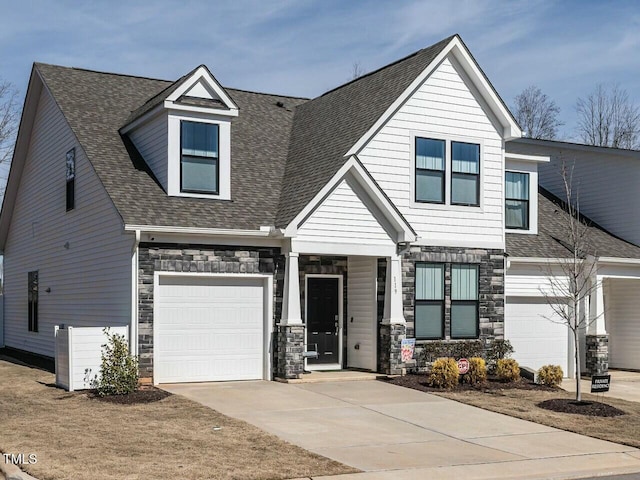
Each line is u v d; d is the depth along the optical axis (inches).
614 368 1000.2
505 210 906.7
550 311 900.6
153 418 519.8
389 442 483.5
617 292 1003.3
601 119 1955.0
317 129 877.2
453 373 700.0
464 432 523.8
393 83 824.3
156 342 661.3
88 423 497.7
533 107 2182.6
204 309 695.7
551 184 1078.4
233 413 552.7
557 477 418.3
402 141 786.8
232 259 698.8
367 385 701.9
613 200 1003.9
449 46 804.6
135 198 691.4
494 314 831.1
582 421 574.9
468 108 828.6
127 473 377.4
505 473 418.6
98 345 642.2
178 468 390.9
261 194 769.6
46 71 891.4
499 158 847.7
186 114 721.6
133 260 656.4
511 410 604.4
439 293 802.2
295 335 709.9
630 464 454.0
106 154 755.4
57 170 895.7
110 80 916.6
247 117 933.2
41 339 965.8
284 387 676.1
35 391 629.9
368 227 746.2
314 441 475.5
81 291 800.3
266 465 406.3
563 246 912.3
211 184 733.9
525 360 882.8
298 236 711.1
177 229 662.5
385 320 761.0
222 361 702.5
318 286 800.3
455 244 811.4
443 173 810.8
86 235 784.9
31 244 1021.2
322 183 721.0
